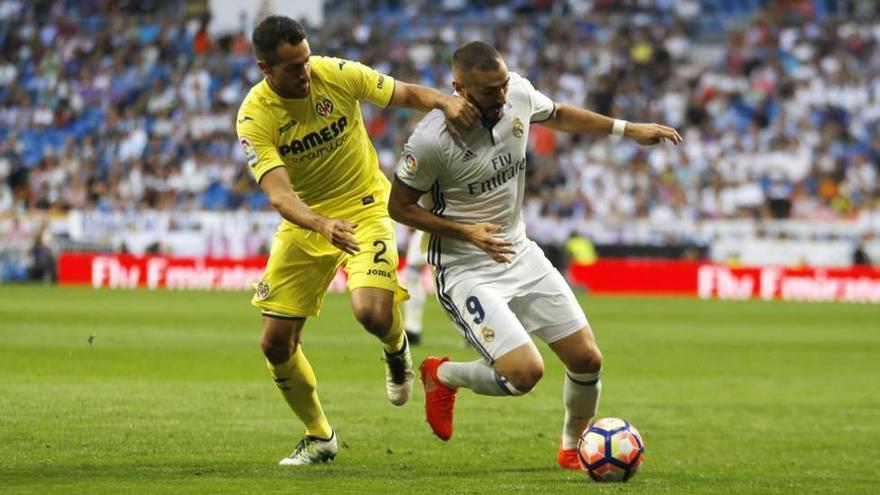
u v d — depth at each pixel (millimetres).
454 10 56656
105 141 50156
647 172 47344
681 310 35594
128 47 53906
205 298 36906
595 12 56375
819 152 48719
